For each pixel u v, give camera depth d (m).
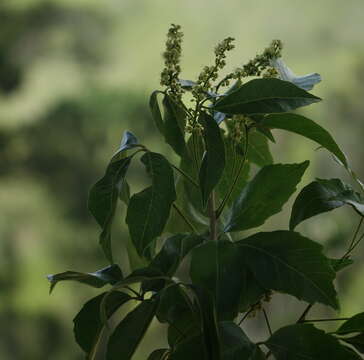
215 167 1.34
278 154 12.26
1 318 13.49
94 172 14.73
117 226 12.40
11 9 15.51
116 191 1.39
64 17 15.71
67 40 15.55
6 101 15.08
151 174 1.39
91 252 14.46
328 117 13.70
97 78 14.83
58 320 13.52
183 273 7.80
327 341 1.33
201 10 14.74
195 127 1.39
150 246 1.54
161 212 1.37
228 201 1.59
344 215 10.34
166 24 15.00
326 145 1.45
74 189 14.74
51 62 15.31
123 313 11.26
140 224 1.37
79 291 13.63
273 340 1.35
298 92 1.35
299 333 1.34
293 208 1.44
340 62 14.00
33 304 13.48
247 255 1.32
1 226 14.27
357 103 13.75
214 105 1.38
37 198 14.52
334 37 14.27
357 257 11.28
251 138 1.58
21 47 15.61
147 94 14.34
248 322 11.31
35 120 14.60
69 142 14.45
